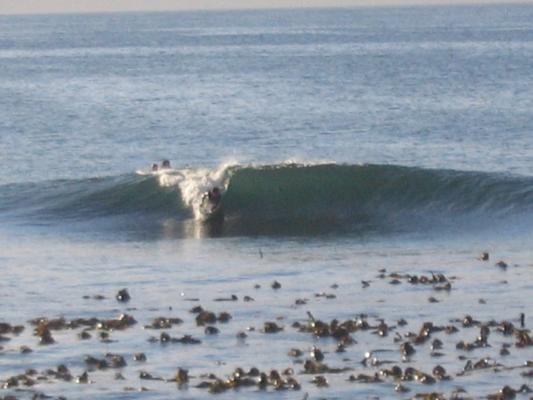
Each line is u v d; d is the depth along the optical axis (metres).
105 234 76.69
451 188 82.25
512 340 48.69
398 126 139.62
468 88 190.25
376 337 49.31
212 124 146.00
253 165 84.38
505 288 57.72
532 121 139.62
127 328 51.19
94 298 56.91
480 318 52.12
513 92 180.25
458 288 57.81
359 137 131.50
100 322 51.78
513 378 44.12
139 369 45.66
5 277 62.50
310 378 44.28
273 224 79.50
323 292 57.34
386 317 52.44
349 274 61.66
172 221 81.12
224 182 83.44
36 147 127.19
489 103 164.00
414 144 124.69
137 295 57.47
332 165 83.56
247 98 180.38
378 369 45.28
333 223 79.56
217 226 79.19
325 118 150.00
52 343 49.00
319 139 131.00
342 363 46.09
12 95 192.75
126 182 85.31
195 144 129.62
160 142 131.25
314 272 62.44
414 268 63.16
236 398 42.34
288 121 147.50
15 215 82.81
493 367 45.28
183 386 43.62
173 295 57.34
